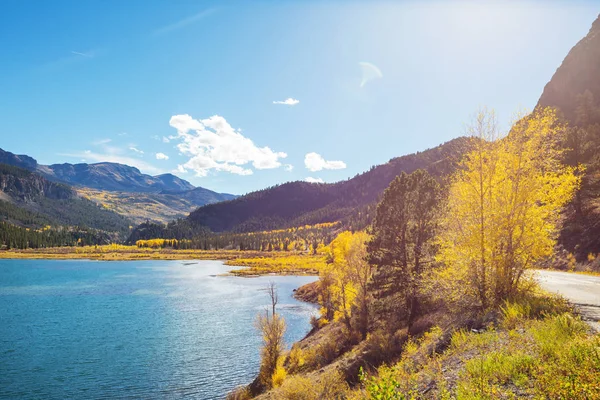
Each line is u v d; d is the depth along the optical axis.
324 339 33.66
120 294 70.38
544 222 14.33
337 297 38.56
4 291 73.94
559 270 32.62
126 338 40.78
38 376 29.92
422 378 9.77
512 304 12.86
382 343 20.48
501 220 14.45
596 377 5.82
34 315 51.97
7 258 172.88
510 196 14.48
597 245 31.59
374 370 17.47
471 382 7.66
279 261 144.25
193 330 44.19
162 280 94.06
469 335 11.77
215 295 69.75
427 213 24.36
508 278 14.56
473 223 15.10
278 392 20.16
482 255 14.56
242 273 111.62
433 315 20.86
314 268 121.56
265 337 28.86
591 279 22.80
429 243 23.11
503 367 7.79
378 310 28.20
